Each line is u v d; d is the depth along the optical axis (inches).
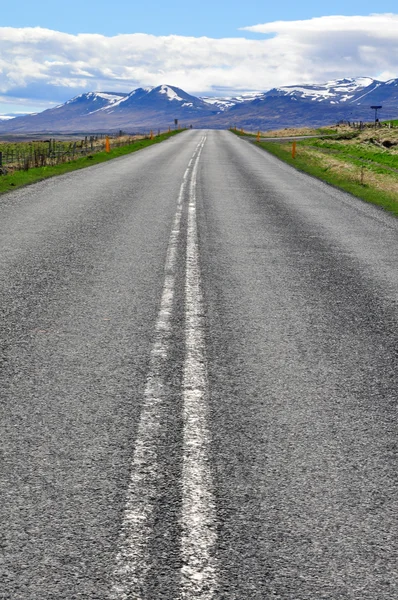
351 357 208.5
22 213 508.4
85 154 1583.4
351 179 943.0
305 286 305.3
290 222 511.5
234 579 100.2
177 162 1190.3
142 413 159.9
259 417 160.6
